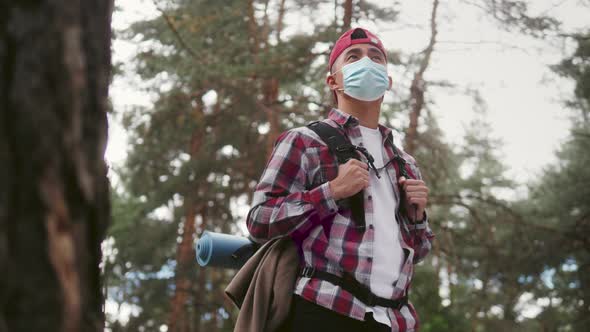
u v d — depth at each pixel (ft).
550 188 64.28
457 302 54.95
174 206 59.93
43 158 3.28
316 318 8.38
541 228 55.16
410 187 9.25
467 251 60.13
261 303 8.70
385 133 9.78
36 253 3.20
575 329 62.08
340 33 44.57
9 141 3.21
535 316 67.26
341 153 9.11
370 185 9.06
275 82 53.62
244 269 9.19
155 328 57.98
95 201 3.55
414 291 49.73
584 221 59.47
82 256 3.43
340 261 8.46
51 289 3.22
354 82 9.80
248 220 9.12
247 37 51.11
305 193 8.66
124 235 58.75
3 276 3.10
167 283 58.70
